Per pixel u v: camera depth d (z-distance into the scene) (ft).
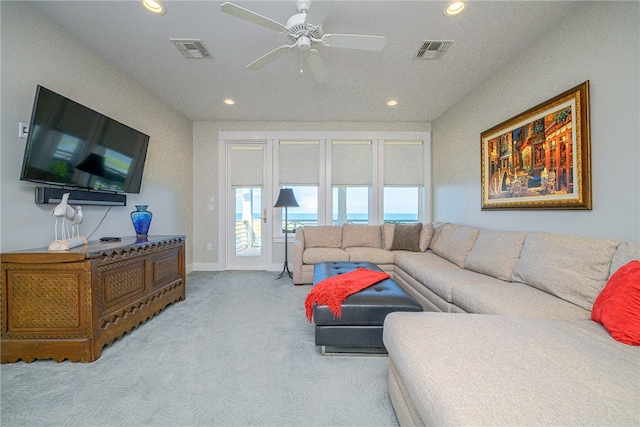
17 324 5.71
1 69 5.83
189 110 12.97
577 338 3.61
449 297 6.67
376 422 4.09
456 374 2.81
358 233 13.26
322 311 5.93
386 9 6.41
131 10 6.52
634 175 5.28
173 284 9.15
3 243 5.87
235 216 15.11
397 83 10.27
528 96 7.93
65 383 4.98
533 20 6.81
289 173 14.69
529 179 7.82
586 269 5.13
